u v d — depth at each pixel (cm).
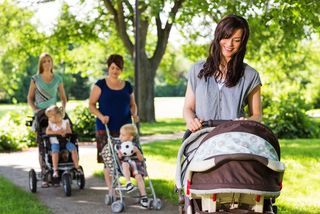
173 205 819
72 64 3244
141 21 2555
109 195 831
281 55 2789
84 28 2722
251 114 477
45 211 770
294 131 1978
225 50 450
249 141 413
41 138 931
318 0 1047
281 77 3008
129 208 803
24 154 1549
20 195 885
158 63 2650
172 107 4788
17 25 2708
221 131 424
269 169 411
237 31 441
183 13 1792
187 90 480
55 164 913
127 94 845
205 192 412
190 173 423
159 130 2316
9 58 2875
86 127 1906
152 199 793
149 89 2661
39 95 977
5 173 1173
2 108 4894
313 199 811
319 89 3669
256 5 1160
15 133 1681
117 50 3175
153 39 3325
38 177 980
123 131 808
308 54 3312
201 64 474
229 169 406
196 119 451
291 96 2152
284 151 1366
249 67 468
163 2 1792
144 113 2683
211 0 1259
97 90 834
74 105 2027
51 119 927
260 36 2430
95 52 3194
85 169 1195
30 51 2809
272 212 432
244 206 437
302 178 988
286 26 1192
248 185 402
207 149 417
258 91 472
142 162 812
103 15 2698
